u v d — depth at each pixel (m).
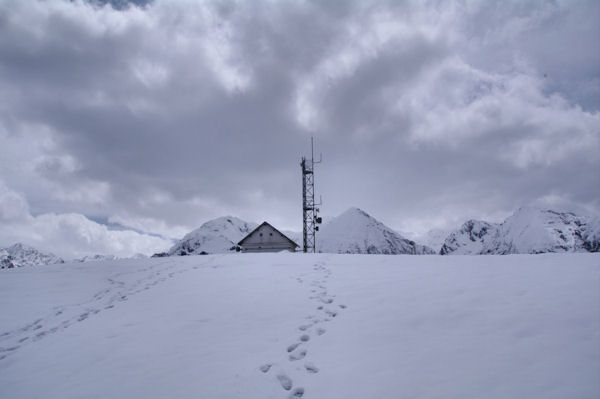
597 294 8.26
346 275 12.96
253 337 7.71
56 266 19.44
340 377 5.82
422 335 7.03
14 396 5.97
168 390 5.80
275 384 5.85
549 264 12.14
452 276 11.34
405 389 5.27
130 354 7.27
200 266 17.80
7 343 8.70
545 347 6.06
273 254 20.59
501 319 7.35
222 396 5.55
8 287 14.12
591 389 4.80
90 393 5.88
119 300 11.79
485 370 5.55
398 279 11.53
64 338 8.55
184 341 7.74
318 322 8.33
